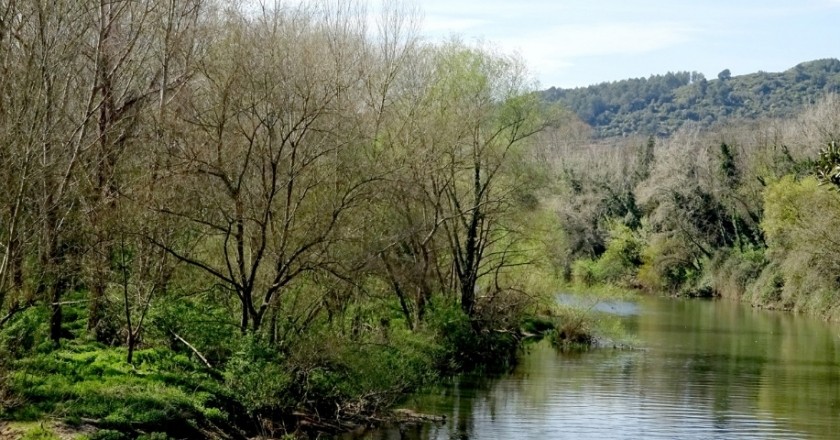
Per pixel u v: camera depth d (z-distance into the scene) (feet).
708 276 249.14
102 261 70.03
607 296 148.05
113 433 54.03
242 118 79.82
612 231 273.54
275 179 75.15
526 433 75.77
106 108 74.49
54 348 70.18
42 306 71.20
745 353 130.21
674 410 86.84
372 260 84.79
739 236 249.34
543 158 141.69
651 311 201.16
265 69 75.56
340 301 88.38
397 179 89.25
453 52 123.13
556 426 78.84
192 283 81.05
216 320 76.07
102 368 67.26
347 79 85.66
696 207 263.08
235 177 77.30
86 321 82.48
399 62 106.01
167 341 77.97
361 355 78.79
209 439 60.80
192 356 76.23
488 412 84.23
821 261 184.24
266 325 78.74
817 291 188.85
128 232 69.00
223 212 73.56
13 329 64.54
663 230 268.62
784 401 92.12
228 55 76.02
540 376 107.14
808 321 178.91
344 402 77.77
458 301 123.85
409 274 106.63
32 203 64.69
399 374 84.53
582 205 279.69
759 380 105.29
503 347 129.59
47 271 62.80
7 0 66.44
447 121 114.62
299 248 78.54
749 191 246.88
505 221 132.16
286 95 76.33
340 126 80.94
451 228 128.77
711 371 112.16
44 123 61.26
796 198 202.18
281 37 79.92
